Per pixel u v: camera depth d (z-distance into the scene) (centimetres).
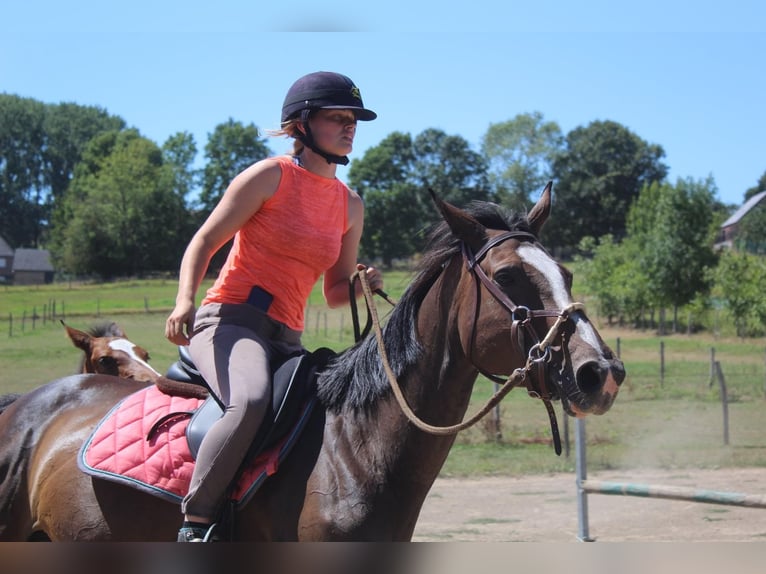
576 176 8381
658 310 3722
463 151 8000
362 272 321
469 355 281
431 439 289
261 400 286
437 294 295
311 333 3028
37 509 338
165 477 304
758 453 1083
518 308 266
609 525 748
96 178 7606
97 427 331
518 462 1047
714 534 706
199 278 295
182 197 7481
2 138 8494
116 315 4047
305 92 316
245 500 292
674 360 2298
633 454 1092
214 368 298
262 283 312
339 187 332
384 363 293
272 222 309
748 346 2723
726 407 1170
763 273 3042
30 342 2808
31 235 8662
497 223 296
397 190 7481
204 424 302
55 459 335
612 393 247
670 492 556
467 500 862
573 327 259
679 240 3300
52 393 370
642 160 8462
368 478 285
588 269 3825
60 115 8975
